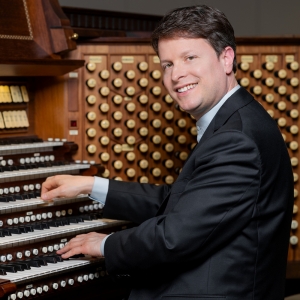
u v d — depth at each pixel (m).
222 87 2.24
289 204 2.25
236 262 2.06
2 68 2.57
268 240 2.11
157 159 3.28
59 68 2.79
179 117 3.34
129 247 2.13
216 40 2.20
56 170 2.67
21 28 2.75
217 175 2.03
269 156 2.10
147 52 3.25
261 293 2.12
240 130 2.08
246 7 5.27
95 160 3.19
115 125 3.22
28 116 2.96
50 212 2.60
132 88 3.20
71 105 3.09
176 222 2.04
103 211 2.62
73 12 3.23
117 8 4.77
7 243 2.27
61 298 2.50
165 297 2.11
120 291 2.73
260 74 3.45
